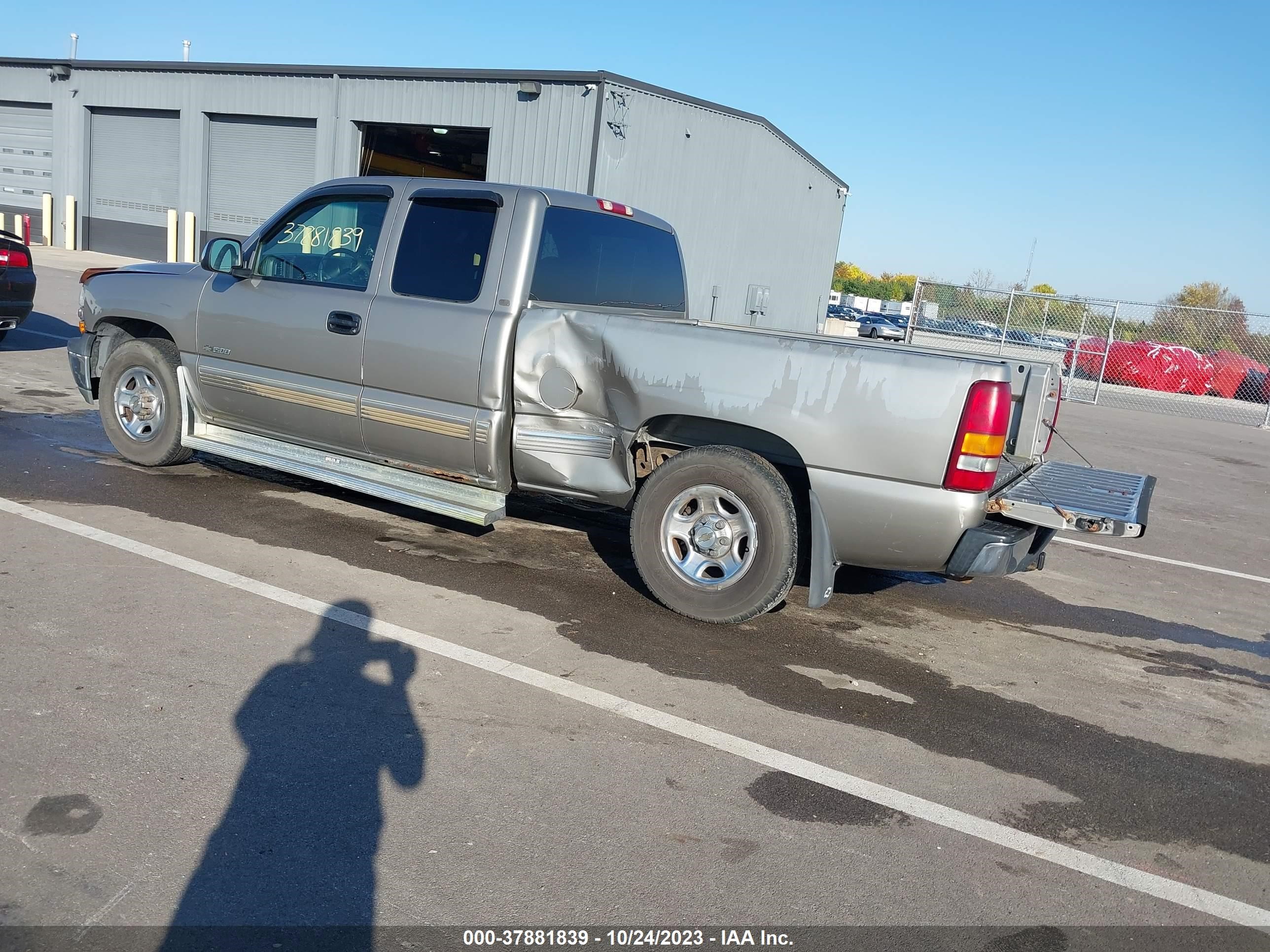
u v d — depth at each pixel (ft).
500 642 14.85
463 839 9.87
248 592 15.74
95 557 16.52
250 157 87.45
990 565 14.61
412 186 18.37
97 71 93.76
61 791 10.00
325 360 18.76
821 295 115.85
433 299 17.74
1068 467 18.90
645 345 16.10
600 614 16.44
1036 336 74.43
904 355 14.62
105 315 21.93
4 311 33.94
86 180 97.71
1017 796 11.91
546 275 17.60
